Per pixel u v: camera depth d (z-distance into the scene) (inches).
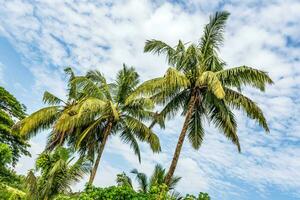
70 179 855.7
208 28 810.8
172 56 776.3
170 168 696.4
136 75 957.2
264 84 715.4
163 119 828.0
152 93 749.3
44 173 868.6
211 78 693.9
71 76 1098.1
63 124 905.5
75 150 894.4
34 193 858.1
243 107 736.3
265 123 733.3
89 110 910.4
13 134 1272.1
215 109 773.9
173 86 735.1
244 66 715.4
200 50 796.0
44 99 1053.8
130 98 760.3
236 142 759.1
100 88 981.8
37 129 1031.6
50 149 997.2
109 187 505.0
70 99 1077.1
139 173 1000.2
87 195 492.1
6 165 1080.2
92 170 880.3
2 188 1108.5
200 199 528.4
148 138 903.7
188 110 744.3
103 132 946.7
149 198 512.7
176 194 602.9
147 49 786.2
